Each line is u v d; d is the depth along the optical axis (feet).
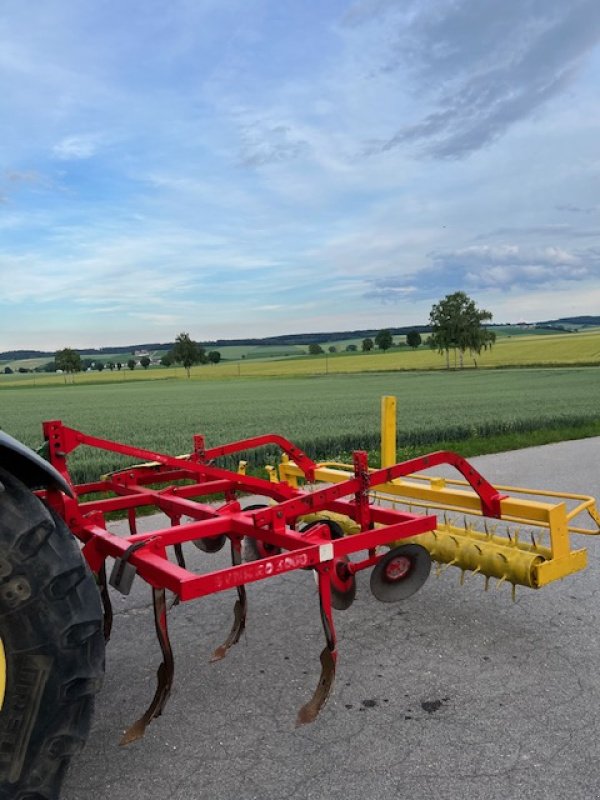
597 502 27.04
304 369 301.43
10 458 8.46
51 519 7.75
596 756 9.59
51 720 7.61
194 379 277.23
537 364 256.52
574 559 13.55
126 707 11.19
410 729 10.36
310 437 43.14
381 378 212.43
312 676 12.12
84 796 8.96
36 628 7.46
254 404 101.96
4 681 7.39
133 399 136.87
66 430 13.46
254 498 28.09
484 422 51.47
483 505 14.49
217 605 15.57
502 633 13.73
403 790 8.95
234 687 11.78
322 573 10.93
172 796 8.95
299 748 9.95
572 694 11.30
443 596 15.79
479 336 271.08
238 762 9.64
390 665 12.45
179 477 16.90
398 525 12.01
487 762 9.50
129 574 10.04
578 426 55.57
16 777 7.51
